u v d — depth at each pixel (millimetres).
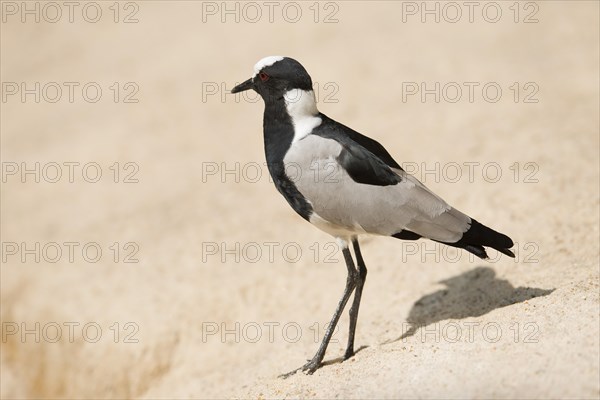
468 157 15062
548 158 14227
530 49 19688
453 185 14242
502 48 19922
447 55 19906
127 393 12430
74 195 17141
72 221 16094
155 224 15305
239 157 17375
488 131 15961
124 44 24438
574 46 19500
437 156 15383
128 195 16719
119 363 12578
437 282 11734
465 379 8039
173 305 12906
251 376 10844
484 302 10703
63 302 13656
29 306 13945
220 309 12664
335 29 22328
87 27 26234
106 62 23469
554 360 7918
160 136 18891
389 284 12047
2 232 16109
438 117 17062
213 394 10836
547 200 12984
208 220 15062
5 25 27031
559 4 22047
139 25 25562
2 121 21219
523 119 16172
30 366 13438
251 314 12430
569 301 9133
